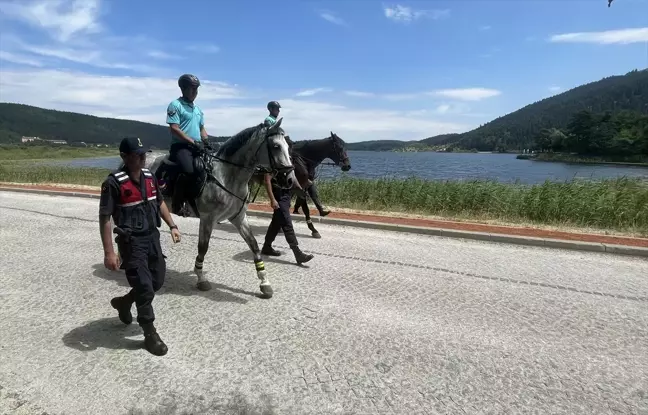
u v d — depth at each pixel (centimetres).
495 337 432
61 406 302
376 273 643
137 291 376
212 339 411
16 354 373
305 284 582
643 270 694
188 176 520
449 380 350
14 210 1158
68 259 675
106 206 358
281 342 408
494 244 873
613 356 400
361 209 1277
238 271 636
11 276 585
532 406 317
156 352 376
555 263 730
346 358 380
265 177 642
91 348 388
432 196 1273
